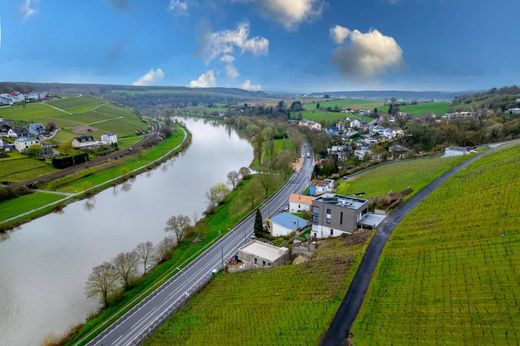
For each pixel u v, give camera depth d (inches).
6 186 6008.9
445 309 2107.5
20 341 2810.0
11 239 4566.9
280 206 5536.4
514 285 2108.8
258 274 3245.6
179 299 3186.5
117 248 4284.0
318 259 3147.1
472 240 2726.4
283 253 3602.4
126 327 2861.7
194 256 3983.8
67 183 6776.6
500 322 1886.1
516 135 7691.9
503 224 2765.7
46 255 4128.9
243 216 5147.6
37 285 3521.2
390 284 2506.2
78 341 2714.1
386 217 3693.4
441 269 2495.1
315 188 5689.0
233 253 4005.9
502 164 4126.5
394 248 2992.1
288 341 2207.2
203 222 4972.9
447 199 3683.6
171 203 5925.2
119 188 6801.2
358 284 2588.6
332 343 2079.2
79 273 3732.8
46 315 3102.9
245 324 2551.7
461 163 5172.2
